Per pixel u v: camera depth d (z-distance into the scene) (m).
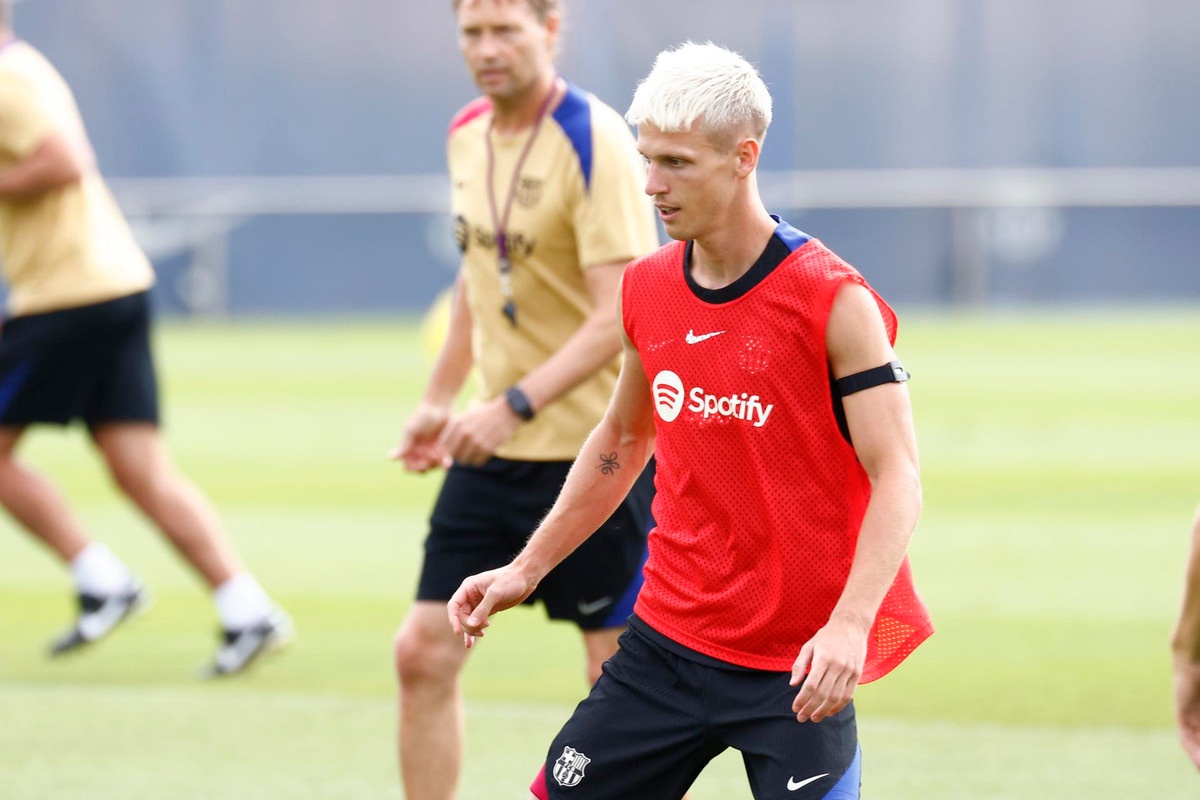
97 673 22.59
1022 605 25.52
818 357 10.99
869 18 75.94
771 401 11.16
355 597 26.84
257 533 31.89
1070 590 26.41
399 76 79.00
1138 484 35.25
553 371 14.96
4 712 20.67
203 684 22.00
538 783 12.33
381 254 80.19
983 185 76.38
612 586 15.41
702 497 11.71
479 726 19.97
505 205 15.70
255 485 36.94
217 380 55.28
